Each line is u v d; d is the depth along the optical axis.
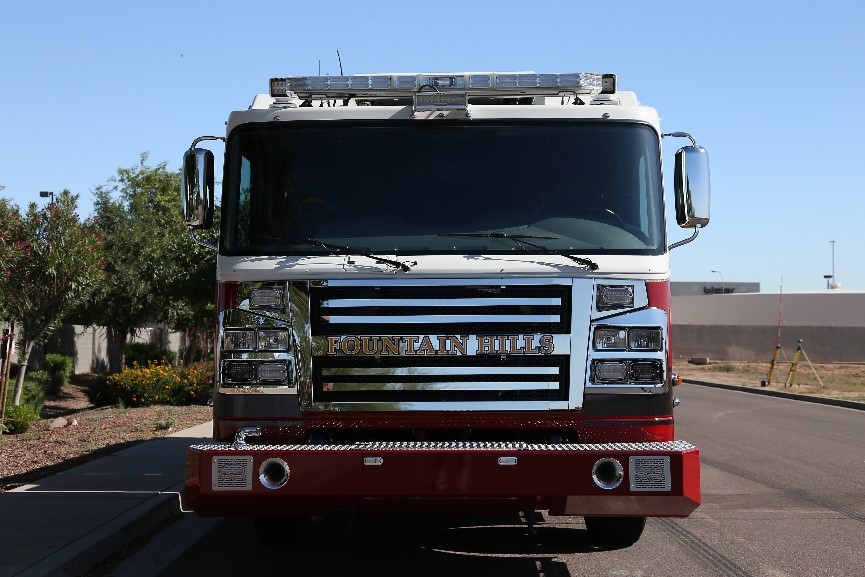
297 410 6.48
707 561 7.60
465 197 6.79
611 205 6.80
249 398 6.50
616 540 8.08
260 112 6.92
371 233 6.70
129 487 10.14
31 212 20.88
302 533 8.39
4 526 8.07
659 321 6.52
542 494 6.04
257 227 6.75
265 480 6.09
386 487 6.05
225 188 6.86
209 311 30.95
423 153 6.87
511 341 6.45
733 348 55.84
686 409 22.77
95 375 34.53
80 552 7.16
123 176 56.94
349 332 6.48
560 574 7.21
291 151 6.87
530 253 6.57
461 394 6.45
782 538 8.44
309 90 7.23
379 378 6.46
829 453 14.30
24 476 11.42
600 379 6.46
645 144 6.90
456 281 6.48
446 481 6.05
